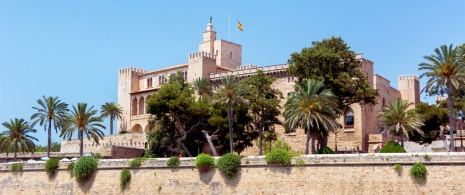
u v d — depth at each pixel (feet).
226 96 305.94
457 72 256.73
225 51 506.48
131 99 497.46
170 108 342.64
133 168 242.37
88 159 251.60
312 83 263.08
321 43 326.85
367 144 372.17
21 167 268.41
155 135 363.35
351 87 301.43
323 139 305.12
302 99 260.83
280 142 362.12
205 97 363.35
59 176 258.16
